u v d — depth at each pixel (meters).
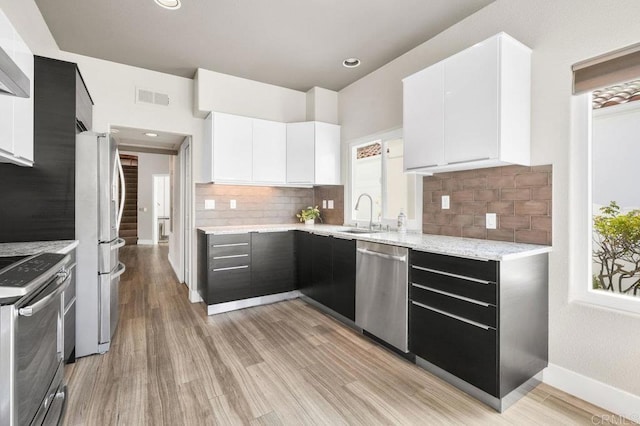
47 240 2.16
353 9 2.37
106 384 1.93
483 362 1.71
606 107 1.85
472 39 2.42
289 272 3.57
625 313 1.68
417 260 2.09
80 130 2.54
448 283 1.89
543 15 2.00
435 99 2.25
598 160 1.89
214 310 3.18
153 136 3.81
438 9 2.36
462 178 2.48
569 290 1.89
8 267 1.32
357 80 3.70
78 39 2.79
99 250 2.32
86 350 2.28
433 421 1.62
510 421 1.62
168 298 3.73
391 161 3.42
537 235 2.04
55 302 1.51
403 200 3.30
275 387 1.92
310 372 2.09
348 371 2.10
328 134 3.84
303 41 2.84
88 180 2.28
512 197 2.16
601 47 1.76
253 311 3.26
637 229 1.77
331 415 1.67
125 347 2.44
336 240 2.91
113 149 2.47
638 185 1.76
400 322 2.21
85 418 1.63
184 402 1.77
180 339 2.58
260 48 2.96
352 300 2.70
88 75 3.11
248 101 3.71
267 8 2.35
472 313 1.77
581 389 1.83
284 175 3.84
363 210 3.74
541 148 2.02
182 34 2.72
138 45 2.90
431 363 2.05
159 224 9.91
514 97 1.95
